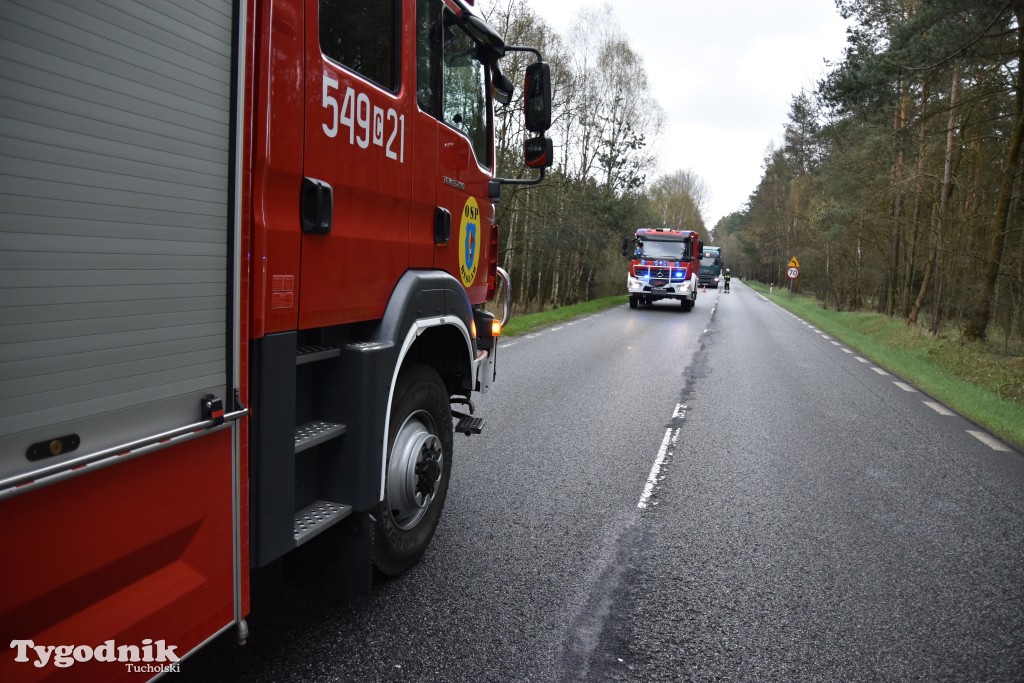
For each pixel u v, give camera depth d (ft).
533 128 14.10
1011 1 42.50
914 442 24.03
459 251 13.53
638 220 113.80
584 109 100.07
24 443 4.68
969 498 17.95
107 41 5.13
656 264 91.04
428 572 12.38
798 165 185.06
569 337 54.29
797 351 51.49
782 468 20.12
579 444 21.83
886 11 70.44
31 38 4.54
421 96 11.41
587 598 11.68
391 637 10.12
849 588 12.49
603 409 27.30
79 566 5.23
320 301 8.69
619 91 103.30
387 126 10.19
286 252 7.91
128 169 5.39
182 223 6.02
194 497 6.44
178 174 5.94
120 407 5.47
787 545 14.39
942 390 35.68
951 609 11.81
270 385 7.68
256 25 7.20
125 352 5.48
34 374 4.71
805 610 11.61
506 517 15.34
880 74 52.26
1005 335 56.39
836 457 21.62
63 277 4.88
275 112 7.56
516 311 97.76
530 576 12.41
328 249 8.81
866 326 80.48
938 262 65.00
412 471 11.27
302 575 10.15
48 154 4.70
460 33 13.09
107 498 5.45
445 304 12.23
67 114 4.83
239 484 7.08
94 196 5.09
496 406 27.14
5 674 4.81
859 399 32.30
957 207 67.36
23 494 4.74
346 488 9.51
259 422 7.54
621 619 11.03
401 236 10.91
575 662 9.72
